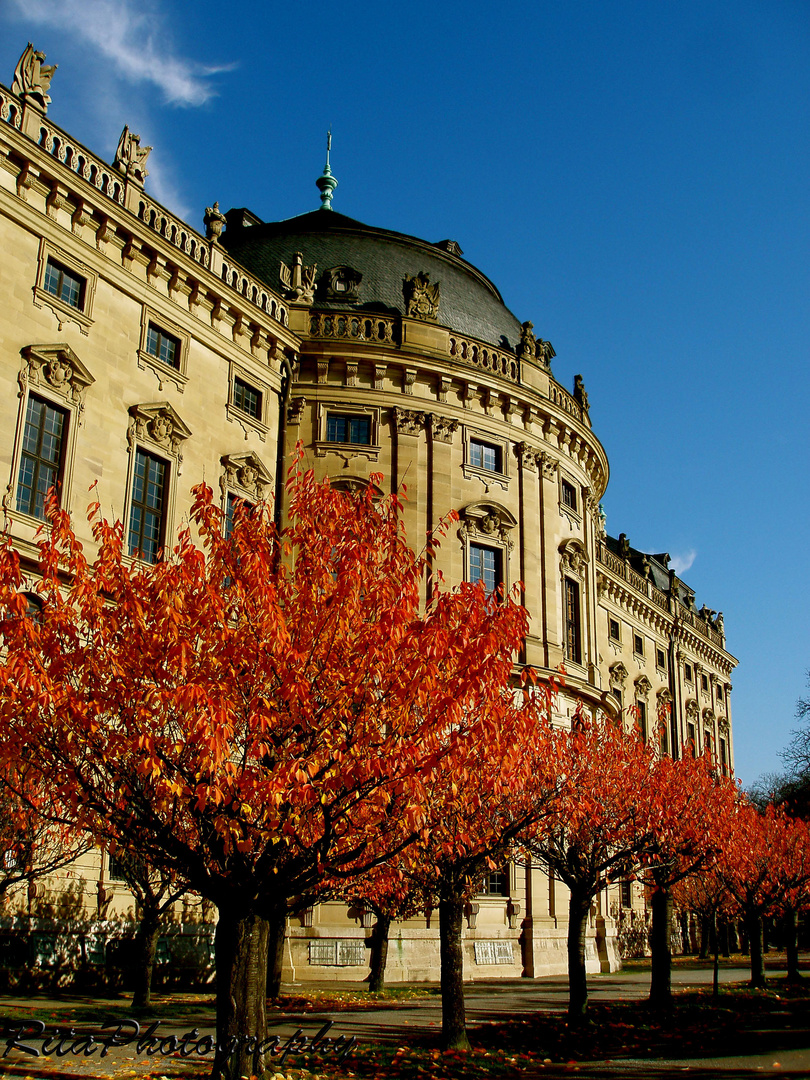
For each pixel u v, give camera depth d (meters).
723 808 30.27
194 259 36.53
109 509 31.73
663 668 76.25
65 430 30.73
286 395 41.44
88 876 29.52
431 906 29.05
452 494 43.44
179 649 14.94
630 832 26.00
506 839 21.81
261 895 15.63
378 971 32.41
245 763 15.70
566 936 43.94
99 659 15.66
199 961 33.12
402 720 15.78
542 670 43.41
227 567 17.08
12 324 29.42
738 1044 22.59
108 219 33.06
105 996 26.89
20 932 27.14
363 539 17.64
